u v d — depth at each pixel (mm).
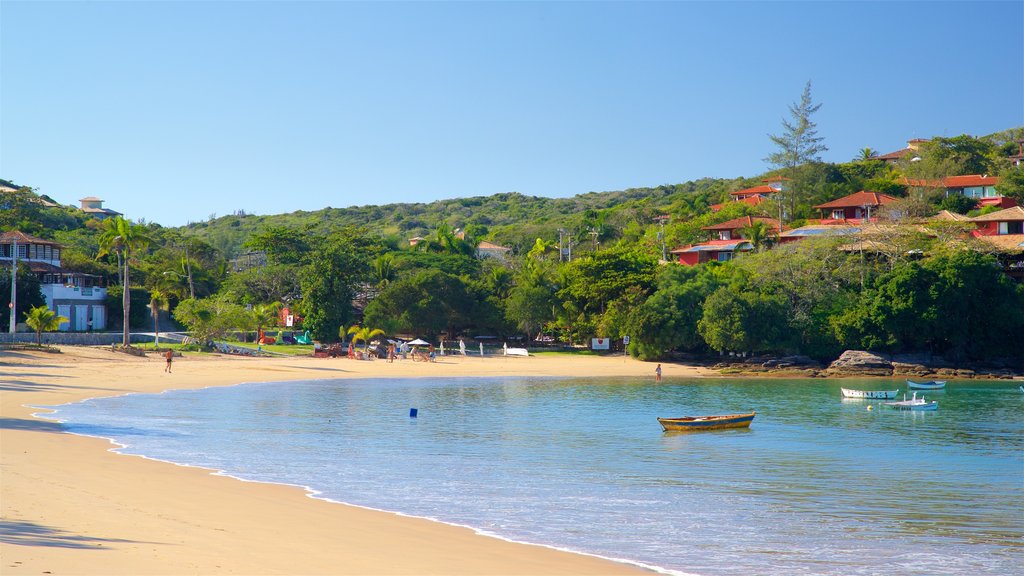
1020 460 36219
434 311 120250
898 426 49219
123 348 84875
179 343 100438
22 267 96188
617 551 19172
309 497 24062
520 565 16781
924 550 20453
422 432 43094
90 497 20641
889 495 27859
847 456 37062
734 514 24281
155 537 16391
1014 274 110688
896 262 106188
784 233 134625
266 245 139375
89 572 12977
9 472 23672
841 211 152250
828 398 67625
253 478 27281
